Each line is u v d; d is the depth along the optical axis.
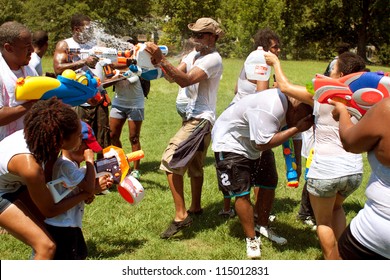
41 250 3.30
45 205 3.30
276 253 4.86
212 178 7.14
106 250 4.79
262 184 5.07
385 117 2.97
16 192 3.39
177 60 5.72
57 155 3.51
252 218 4.70
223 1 37.06
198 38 5.09
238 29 32.62
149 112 12.76
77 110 6.30
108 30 5.99
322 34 43.62
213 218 5.63
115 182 3.97
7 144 3.29
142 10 32.22
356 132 3.11
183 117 5.80
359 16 41.12
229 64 25.62
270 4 33.91
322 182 4.08
